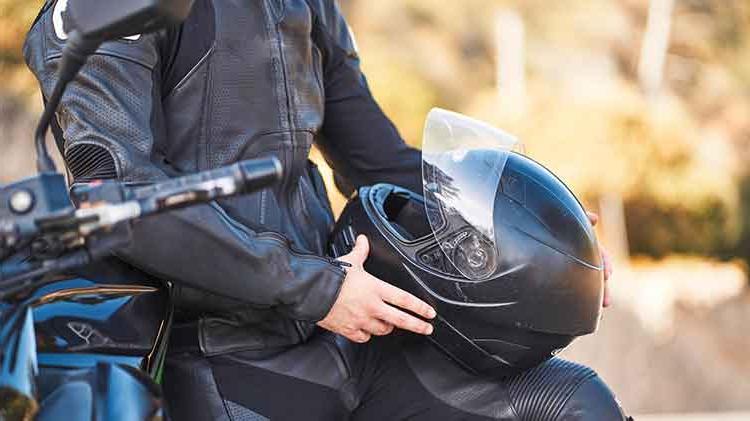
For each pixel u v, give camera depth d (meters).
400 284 2.93
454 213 2.87
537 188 2.94
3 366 2.19
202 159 2.96
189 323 2.93
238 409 2.88
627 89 23.28
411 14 22.11
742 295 22.05
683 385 20.42
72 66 2.18
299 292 2.77
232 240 2.70
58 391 2.28
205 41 2.96
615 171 22.20
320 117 3.18
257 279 2.72
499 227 2.85
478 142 3.03
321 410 2.97
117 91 2.80
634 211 23.12
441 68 21.78
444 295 2.88
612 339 20.27
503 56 22.50
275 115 3.04
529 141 21.91
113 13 2.15
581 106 22.33
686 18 25.55
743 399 20.88
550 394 3.06
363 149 3.57
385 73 20.34
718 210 23.42
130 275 2.70
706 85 24.86
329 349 3.04
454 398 3.07
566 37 23.58
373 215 3.02
